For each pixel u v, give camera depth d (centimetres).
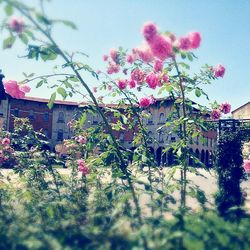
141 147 539
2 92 817
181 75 489
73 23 313
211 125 527
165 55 351
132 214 363
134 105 579
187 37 361
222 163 896
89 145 487
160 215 342
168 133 563
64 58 382
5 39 341
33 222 354
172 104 559
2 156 820
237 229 282
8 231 296
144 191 396
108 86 554
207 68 520
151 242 263
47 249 259
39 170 730
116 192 408
